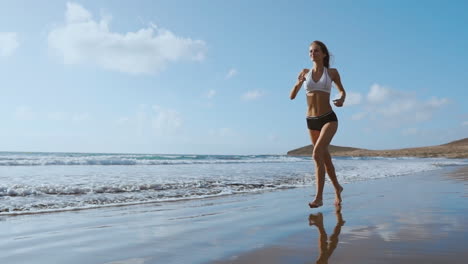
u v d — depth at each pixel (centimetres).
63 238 231
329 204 383
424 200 402
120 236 234
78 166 1402
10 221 309
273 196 500
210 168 1317
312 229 240
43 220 313
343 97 350
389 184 662
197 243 205
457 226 241
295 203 413
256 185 671
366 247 184
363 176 912
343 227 244
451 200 400
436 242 193
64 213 357
